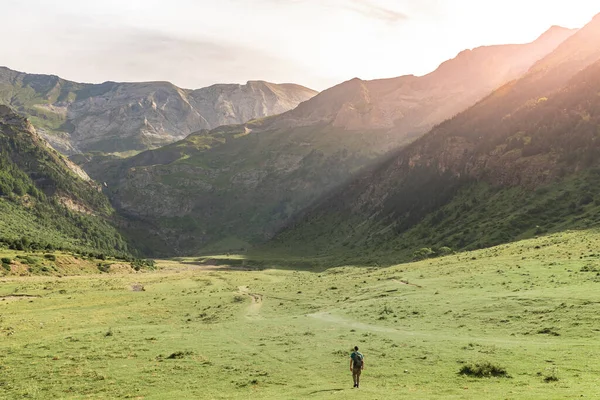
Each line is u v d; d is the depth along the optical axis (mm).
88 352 46219
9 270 144875
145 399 29797
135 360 41812
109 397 30766
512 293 57781
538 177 187500
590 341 35250
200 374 36031
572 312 44062
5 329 65125
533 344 36469
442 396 24484
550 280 61938
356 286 96625
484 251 117812
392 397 25250
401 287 80938
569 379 25953
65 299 96938
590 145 180250
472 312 52406
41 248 195500
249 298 98688
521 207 173500
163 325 69812
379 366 34906
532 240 116438
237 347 46281
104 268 189000
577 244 90688
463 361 33625
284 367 37125
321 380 32344
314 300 87625
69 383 34938
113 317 78250
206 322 72062
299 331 54375
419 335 45906
